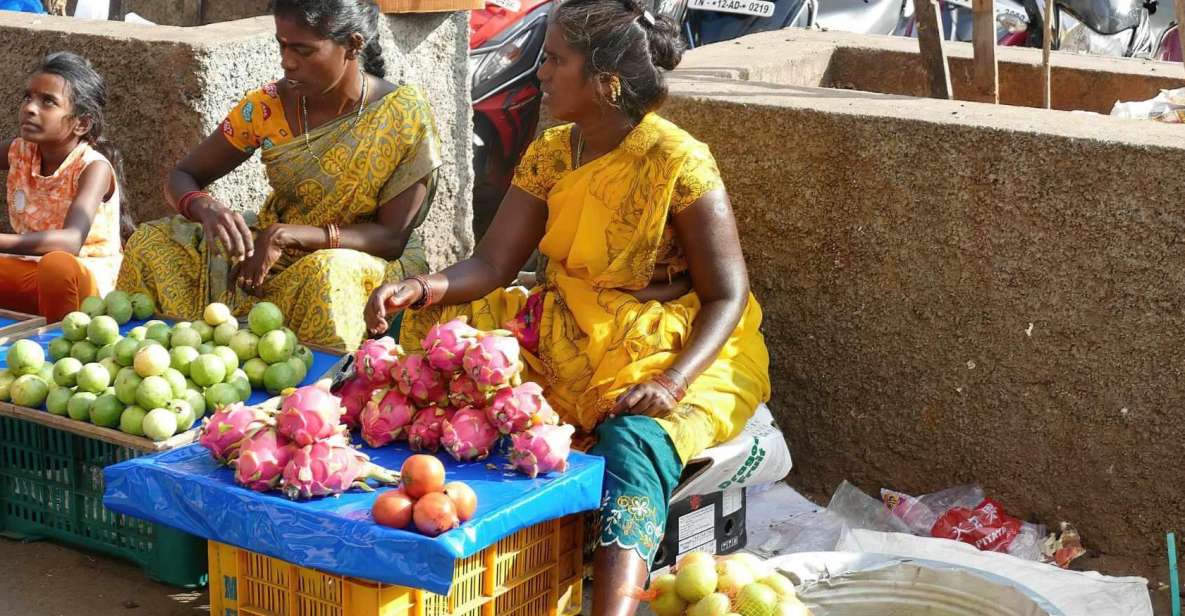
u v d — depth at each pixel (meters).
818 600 3.03
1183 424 3.43
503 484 2.87
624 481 3.04
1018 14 8.19
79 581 3.35
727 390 3.35
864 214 3.75
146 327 3.50
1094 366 3.51
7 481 3.54
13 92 4.93
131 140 4.67
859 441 3.92
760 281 3.98
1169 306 3.37
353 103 3.95
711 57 4.85
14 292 4.10
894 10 8.16
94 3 7.19
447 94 5.42
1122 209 3.37
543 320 3.46
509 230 3.57
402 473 2.67
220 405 3.14
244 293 3.95
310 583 2.82
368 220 4.07
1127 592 3.19
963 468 3.77
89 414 3.23
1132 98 4.84
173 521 2.89
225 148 4.10
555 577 3.09
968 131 3.53
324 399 2.81
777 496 3.90
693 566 2.87
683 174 3.30
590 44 3.26
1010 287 3.57
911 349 3.77
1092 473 3.58
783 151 3.84
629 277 3.38
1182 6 4.01
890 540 3.44
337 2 3.74
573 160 3.48
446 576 2.58
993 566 3.32
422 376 3.04
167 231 4.00
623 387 3.23
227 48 4.53
